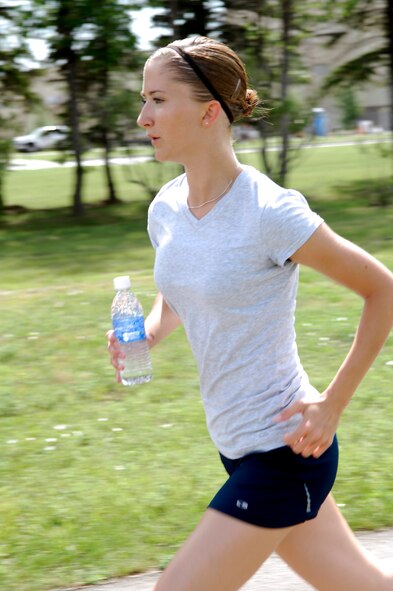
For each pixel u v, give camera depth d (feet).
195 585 11.19
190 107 11.53
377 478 20.74
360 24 97.09
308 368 30.35
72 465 22.58
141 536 18.31
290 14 88.99
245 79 11.89
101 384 29.32
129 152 97.30
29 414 26.86
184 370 30.45
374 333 11.28
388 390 27.07
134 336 13.07
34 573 16.98
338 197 100.32
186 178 12.37
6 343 35.01
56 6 85.76
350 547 12.35
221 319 11.43
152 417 25.96
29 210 104.83
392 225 72.64
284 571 16.80
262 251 11.21
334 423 11.39
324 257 11.18
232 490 11.50
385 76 101.60
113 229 82.38
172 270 11.69
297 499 11.54
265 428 11.57
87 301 42.86
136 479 21.36
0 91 92.94
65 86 94.27
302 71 92.12
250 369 11.54
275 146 114.62
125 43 87.66
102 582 16.69
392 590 12.39
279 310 11.51
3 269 59.93
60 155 97.50
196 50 11.60
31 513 19.70
